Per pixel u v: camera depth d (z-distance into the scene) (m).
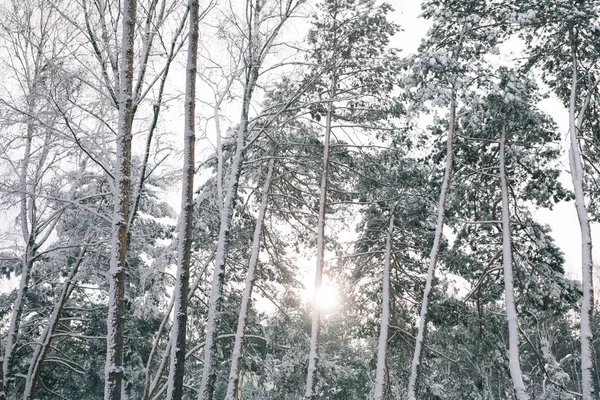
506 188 16.69
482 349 19.06
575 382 37.75
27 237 13.54
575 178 15.76
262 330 18.92
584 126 18.36
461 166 18.33
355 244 21.41
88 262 14.56
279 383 18.02
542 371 17.47
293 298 19.98
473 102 15.43
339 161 18.48
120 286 7.23
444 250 19.38
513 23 15.52
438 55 14.98
